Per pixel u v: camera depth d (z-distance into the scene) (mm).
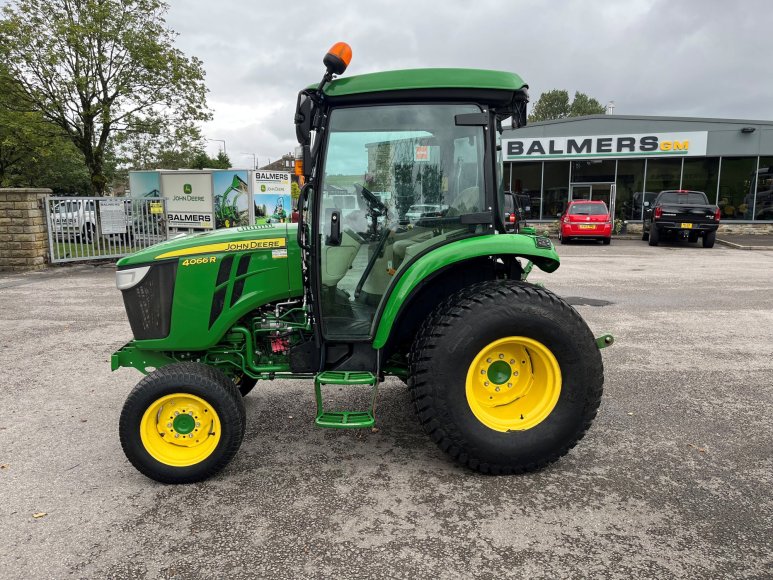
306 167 3232
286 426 4195
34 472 3510
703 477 3375
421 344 3314
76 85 15836
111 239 13695
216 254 3561
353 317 3520
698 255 15891
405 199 3465
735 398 4680
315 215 3381
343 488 3285
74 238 13117
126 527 2908
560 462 3578
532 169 25781
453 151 3436
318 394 3367
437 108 3379
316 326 3455
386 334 3363
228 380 3445
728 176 24000
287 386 5098
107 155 20859
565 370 3332
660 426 4125
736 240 20359
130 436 3275
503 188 3715
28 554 2689
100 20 15516
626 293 9555
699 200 19062
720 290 9836
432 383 3254
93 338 6660
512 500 3131
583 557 2627
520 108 3707
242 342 3736
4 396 4820
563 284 10523
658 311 8094
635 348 6160
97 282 10703
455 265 3516
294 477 3424
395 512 3021
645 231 21172
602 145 24562
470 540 2764
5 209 12094
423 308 3758
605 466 3521
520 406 3480
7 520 2980
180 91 17297
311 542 2762
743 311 8094
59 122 17000
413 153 3428
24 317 7766
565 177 25547
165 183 17406
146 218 14211
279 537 2807
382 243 3488
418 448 3812
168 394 3287
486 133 3414
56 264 12961
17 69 15789
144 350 3725
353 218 3457
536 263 3801
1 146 20953
